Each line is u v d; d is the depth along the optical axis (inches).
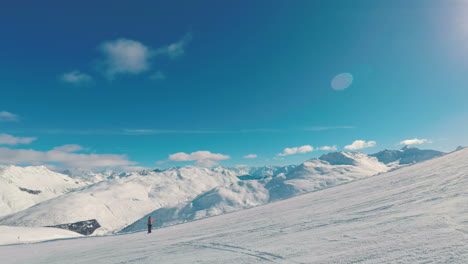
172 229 912.3
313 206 748.6
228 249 378.3
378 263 203.6
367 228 329.4
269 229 494.6
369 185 1013.8
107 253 538.3
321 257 251.4
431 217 305.0
